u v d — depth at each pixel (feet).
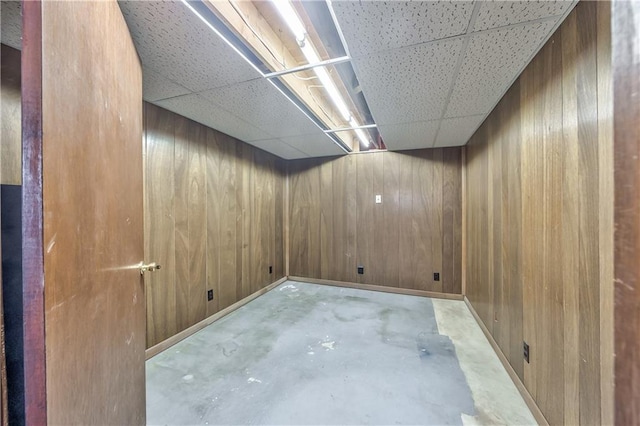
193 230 8.06
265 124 8.43
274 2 3.95
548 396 4.29
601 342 3.13
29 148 1.78
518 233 5.43
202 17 3.77
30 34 1.79
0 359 1.65
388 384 5.59
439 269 11.16
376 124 8.28
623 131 1.03
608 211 3.03
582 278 3.47
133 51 3.78
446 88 5.88
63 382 2.05
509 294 5.90
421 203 11.41
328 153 12.45
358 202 12.41
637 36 0.98
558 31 3.96
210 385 5.58
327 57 5.51
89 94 2.48
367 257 12.25
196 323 8.11
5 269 1.97
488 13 3.64
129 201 3.55
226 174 9.55
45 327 1.85
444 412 4.83
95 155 2.60
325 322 8.68
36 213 1.81
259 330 8.13
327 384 5.61
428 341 7.39
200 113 7.46
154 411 4.86
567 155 3.78
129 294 3.50
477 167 8.70
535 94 4.71
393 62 4.90
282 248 13.44
